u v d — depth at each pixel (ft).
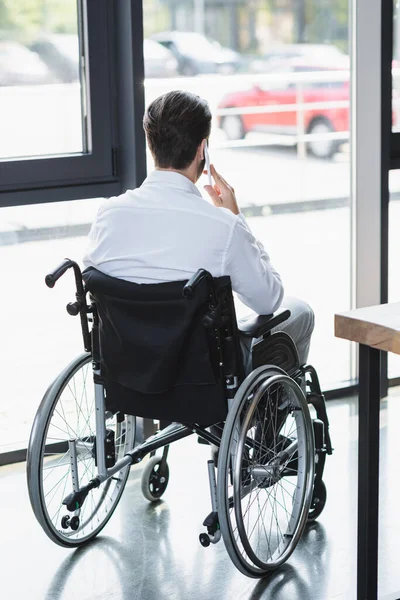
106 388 9.04
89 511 10.36
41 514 9.21
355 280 13.74
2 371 11.94
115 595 8.87
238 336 8.65
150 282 8.45
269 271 8.90
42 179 11.35
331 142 13.16
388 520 10.20
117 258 8.49
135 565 9.42
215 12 11.94
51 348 12.13
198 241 8.39
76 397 11.60
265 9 12.25
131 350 8.47
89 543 9.88
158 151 8.68
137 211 8.52
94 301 8.68
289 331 9.88
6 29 10.90
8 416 12.07
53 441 11.97
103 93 11.52
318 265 13.51
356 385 13.94
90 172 11.66
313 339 13.74
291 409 9.48
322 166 13.20
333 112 13.07
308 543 9.79
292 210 13.16
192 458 12.00
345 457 11.82
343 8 12.71
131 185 11.71
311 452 9.55
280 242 13.20
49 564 9.45
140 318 8.36
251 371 8.98
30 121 11.25
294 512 9.55
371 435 7.35
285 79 12.64
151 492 10.73
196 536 10.00
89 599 8.81
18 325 11.89
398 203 13.80
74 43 11.30
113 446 9.30
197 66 12.00
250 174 12.76
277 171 12.93
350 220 13.56
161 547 9.78
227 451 8.45
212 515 8.68
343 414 13.20
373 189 13.26
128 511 10.59
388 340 6.59
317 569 9.30
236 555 8.69
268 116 12.67
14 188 11.23
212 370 8.46
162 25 11.62
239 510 8.50
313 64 12.75
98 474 9.25
